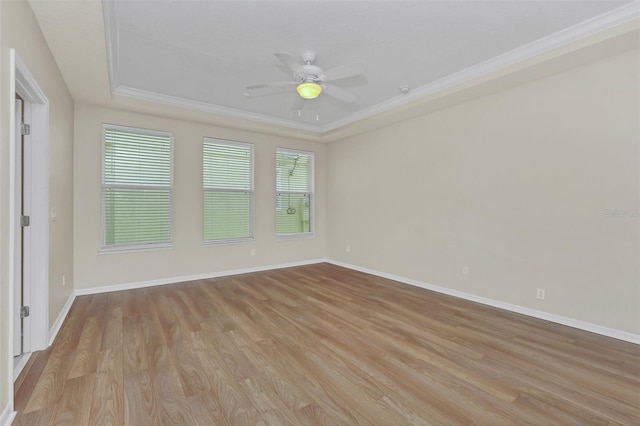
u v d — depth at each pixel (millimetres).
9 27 1708
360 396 1922
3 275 1642
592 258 2906
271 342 2662
